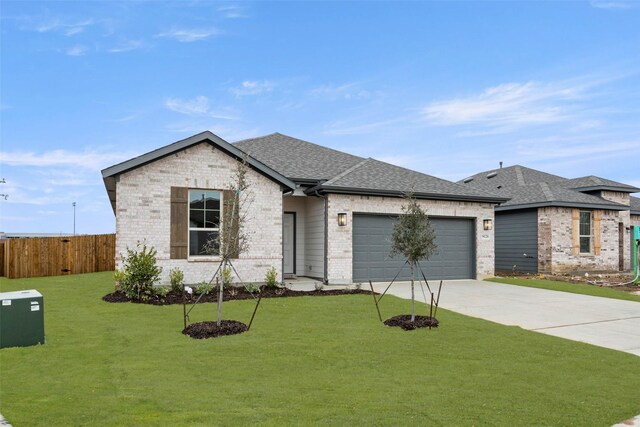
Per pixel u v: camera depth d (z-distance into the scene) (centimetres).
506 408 513
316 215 1650
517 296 1382
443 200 1739
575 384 605
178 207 1317
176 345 766
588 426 467
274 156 1847
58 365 654
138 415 466
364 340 820
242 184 954
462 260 1800
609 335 908
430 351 761
